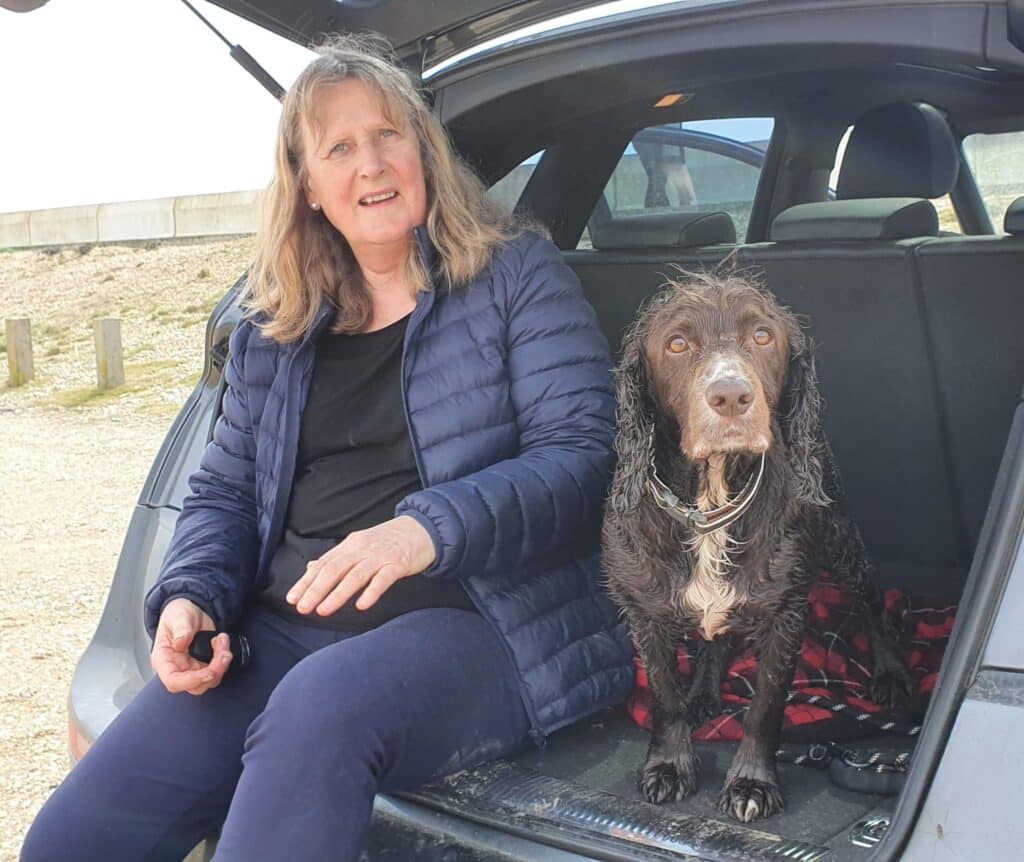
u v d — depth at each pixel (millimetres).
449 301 2305
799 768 2035
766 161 3385
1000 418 2699
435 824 1836
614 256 3016
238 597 2271
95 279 17141
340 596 1898
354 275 2373
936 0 1791
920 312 2637
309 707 1805
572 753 2137
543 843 1736
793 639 1931
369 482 2262
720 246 2906
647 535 1964
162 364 12617
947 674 1347
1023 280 2508
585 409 2270
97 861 2004
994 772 1264
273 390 2342
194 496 2461
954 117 3123
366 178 2219
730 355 1809
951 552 2949
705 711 2232
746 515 1911
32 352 13148
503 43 2457
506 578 2164
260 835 1740
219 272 16047
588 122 3072
